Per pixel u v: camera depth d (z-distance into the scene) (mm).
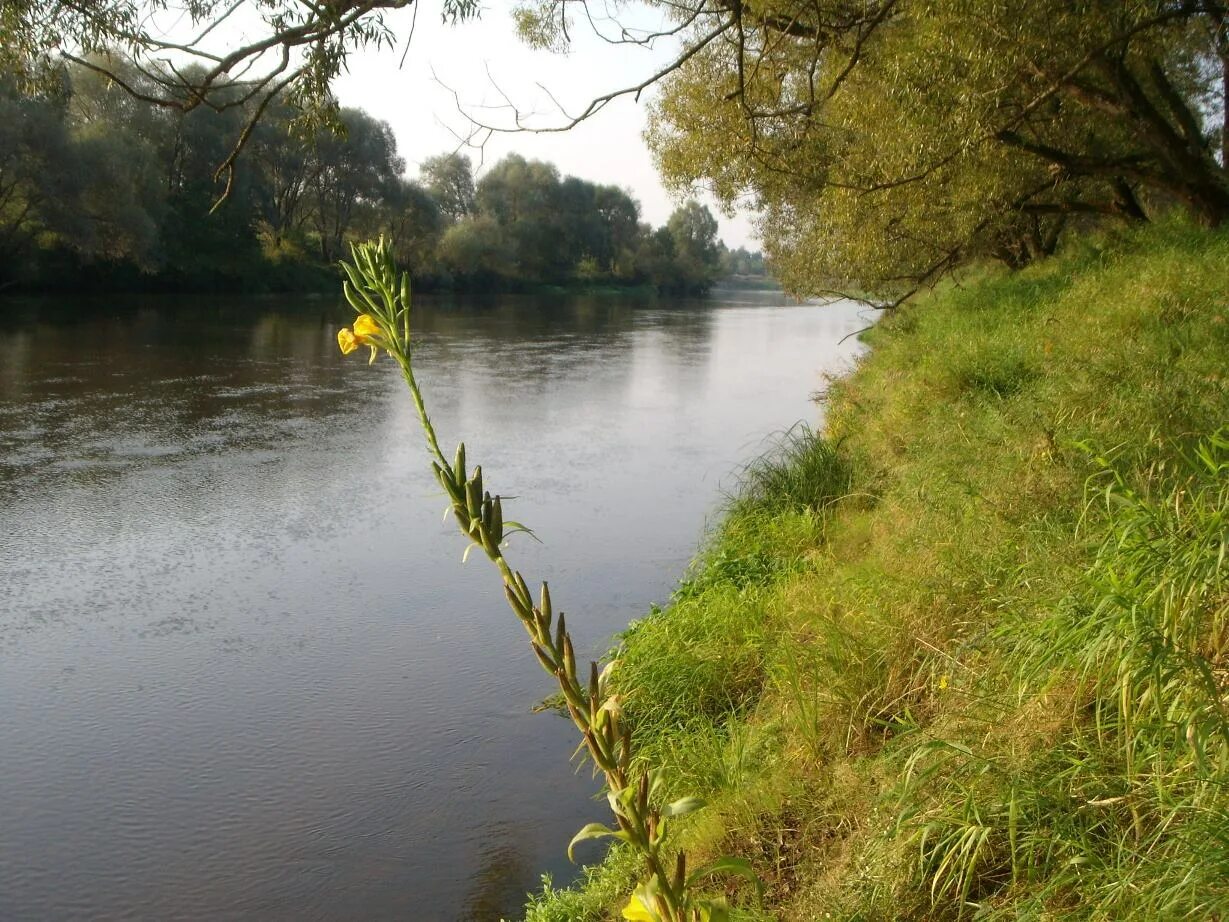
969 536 5121
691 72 13641
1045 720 3326
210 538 10141
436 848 4898
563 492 12102
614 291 78188
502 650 7371
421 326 39031
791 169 14031
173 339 28609
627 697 5684
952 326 13328
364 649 7398
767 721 4973
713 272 90188
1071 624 3340
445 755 5809
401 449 14641
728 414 18156
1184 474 4527
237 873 4762
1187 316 7863
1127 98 11047
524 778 5551
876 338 21188
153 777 5617
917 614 4691
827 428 12648
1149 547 3197
